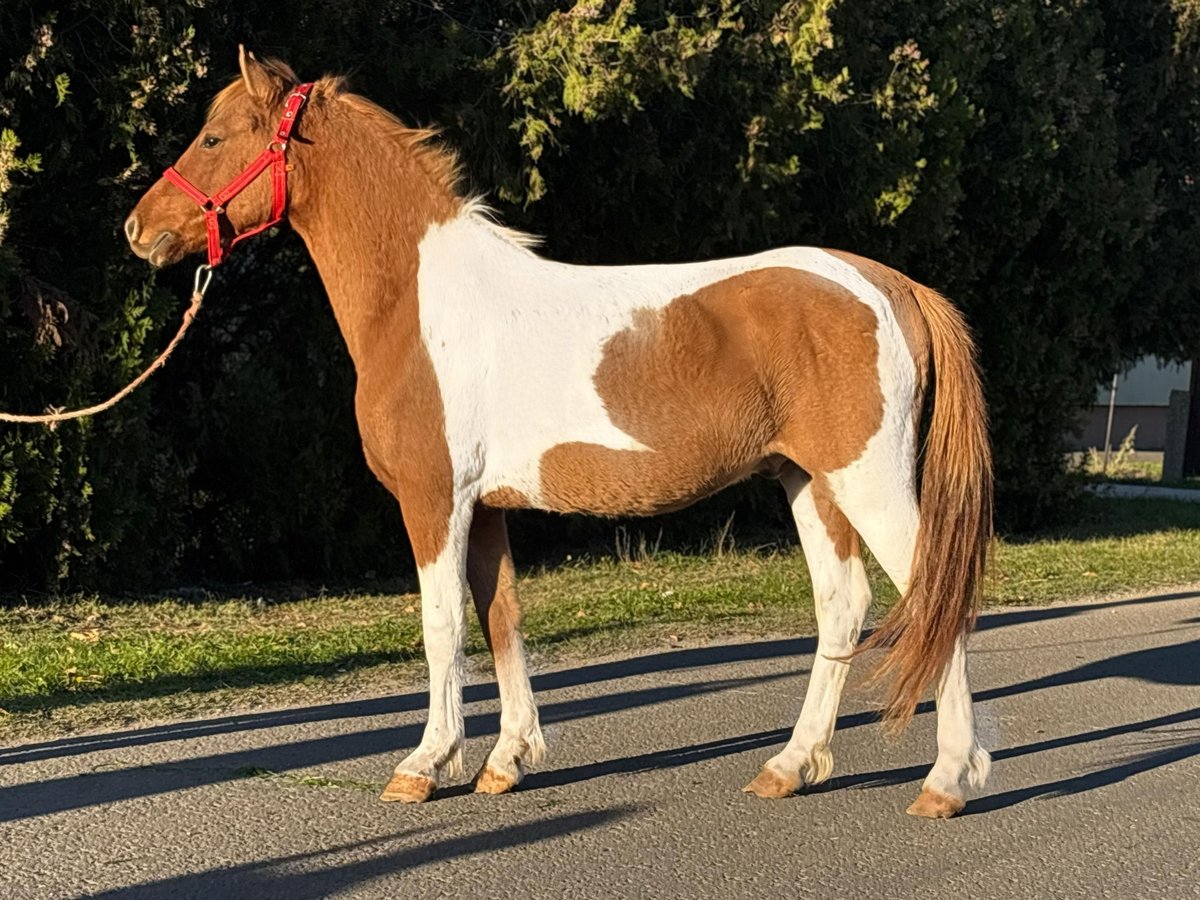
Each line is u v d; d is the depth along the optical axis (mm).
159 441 10742
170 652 8195
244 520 11727
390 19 11086
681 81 10398
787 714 6812
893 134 12297
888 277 5246
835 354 5027
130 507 9977
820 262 5215
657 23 11219
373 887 4434
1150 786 5609
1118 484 22078
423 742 5379
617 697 7191
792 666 8023
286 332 12234
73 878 4508
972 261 14477
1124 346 18000
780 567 12234
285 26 10297
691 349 5078
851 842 4898
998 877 4578
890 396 5027
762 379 5078
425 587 5258
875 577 11188
